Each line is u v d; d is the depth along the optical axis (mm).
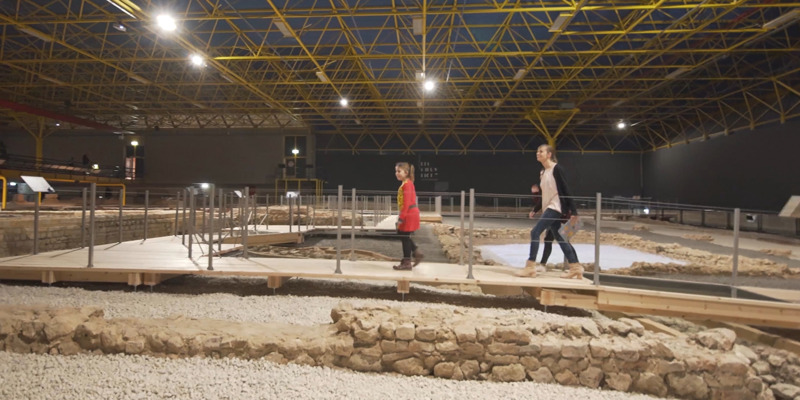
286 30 15117
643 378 3311
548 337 3518
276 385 3100
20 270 6004
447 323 3607
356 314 3752
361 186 33656
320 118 30969
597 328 3646
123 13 14852
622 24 15281
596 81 21875
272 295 6035
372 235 14148
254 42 18234
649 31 15062
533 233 5547
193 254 7289
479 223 20531
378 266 6395
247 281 6969
